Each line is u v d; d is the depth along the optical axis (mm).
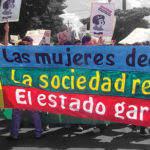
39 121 4961
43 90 4648
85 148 4500
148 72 4230
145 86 4266
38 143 4750
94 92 4480
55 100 4617
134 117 4348
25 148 4520
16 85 4738
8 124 6027
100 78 4430
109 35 6324
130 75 4309
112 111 4430
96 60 4414
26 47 4605
